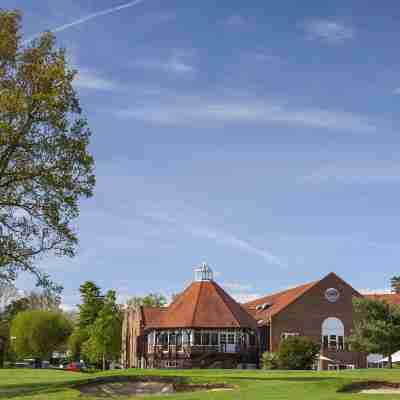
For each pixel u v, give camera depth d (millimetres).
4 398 33156
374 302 65375
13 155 35281
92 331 95312
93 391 36000
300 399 28156
